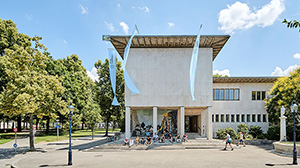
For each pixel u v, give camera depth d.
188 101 27.28
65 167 14.54
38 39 23.70
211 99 27.31
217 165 14.45
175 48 28.00
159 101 27.38
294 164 14.74
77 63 50.88
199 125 34.38
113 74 29.91
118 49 31.12
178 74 27.66
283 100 28.78
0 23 35.44
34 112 22.66
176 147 23.39
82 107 46.84
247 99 34.12
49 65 42.12
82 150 23.25
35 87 21.06
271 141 27.67
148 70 27.75
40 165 15.25
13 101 19.59
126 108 27.50
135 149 23.58
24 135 41.56
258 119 33.94
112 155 19.64
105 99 41.66
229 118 33.81
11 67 20.86
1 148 25.52
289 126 28.86
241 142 27.41
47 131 47.81
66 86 43.62
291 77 29.94
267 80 33.34
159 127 32.09
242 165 14.42
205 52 27.92
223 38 26.12
